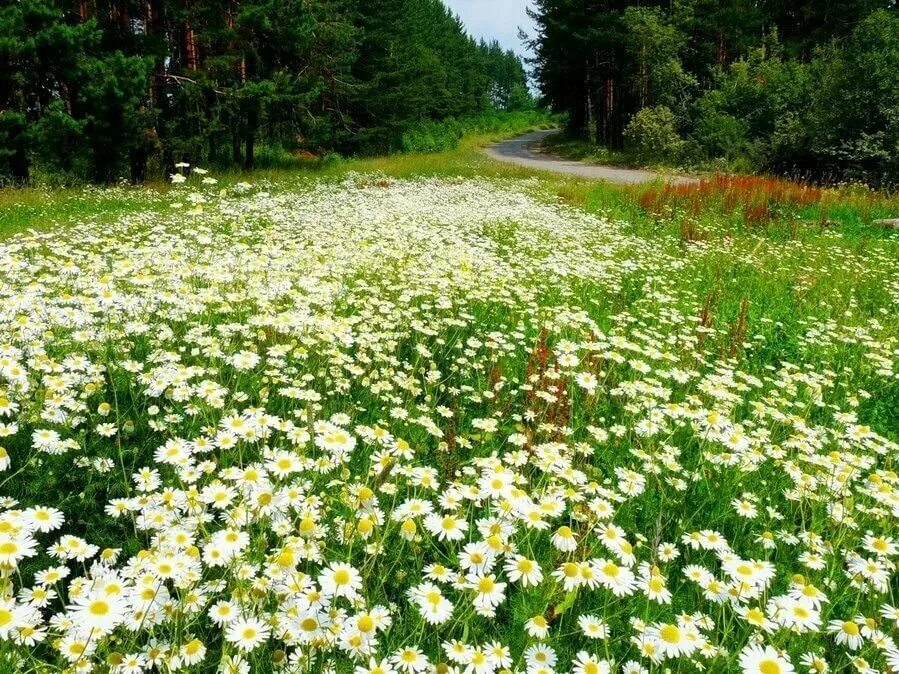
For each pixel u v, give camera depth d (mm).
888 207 16719
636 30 39188
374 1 40062
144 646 1979
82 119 18266
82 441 3166
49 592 2102
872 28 24875
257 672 2006
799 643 2463
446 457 3592
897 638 2441
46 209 12750
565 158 40719
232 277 5648
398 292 6664
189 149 22531
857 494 3590
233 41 23297
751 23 42938
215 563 2234
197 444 2871
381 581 2457
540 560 2770
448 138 50500
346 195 15117
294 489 2623
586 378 4312
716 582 2512
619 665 2234
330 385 4242
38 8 17141
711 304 7727
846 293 9133
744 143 30016
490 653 2041
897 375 5805
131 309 4484
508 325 6516
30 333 3982
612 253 10461
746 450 3768
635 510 3393
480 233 11680
